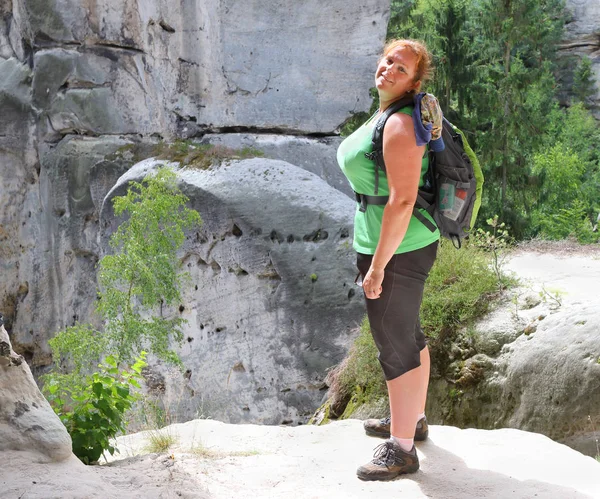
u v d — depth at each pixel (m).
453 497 2.95
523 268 7.52
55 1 11.53
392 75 2.99
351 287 8.55
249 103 11.70
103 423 3.44
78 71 11.58
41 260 12.12
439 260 6.73
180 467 3.21
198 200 9.11
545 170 19.23
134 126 11.70
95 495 2.67
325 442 3.69
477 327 6.04
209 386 9.09
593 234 12.21
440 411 6.07
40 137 11.95
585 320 5.23
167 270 7.80
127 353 7.37
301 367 8.66
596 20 29.75
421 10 17.86
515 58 19.17
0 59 12.56
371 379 6.57
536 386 5.27
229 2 11.56
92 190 11.45
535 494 2.95
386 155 2.90
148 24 11.62
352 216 8.76
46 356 12.23
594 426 4.87
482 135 17.69
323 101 11.90
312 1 11.71
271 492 2.98
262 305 8.84
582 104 28.17
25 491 2.61
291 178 9.17
